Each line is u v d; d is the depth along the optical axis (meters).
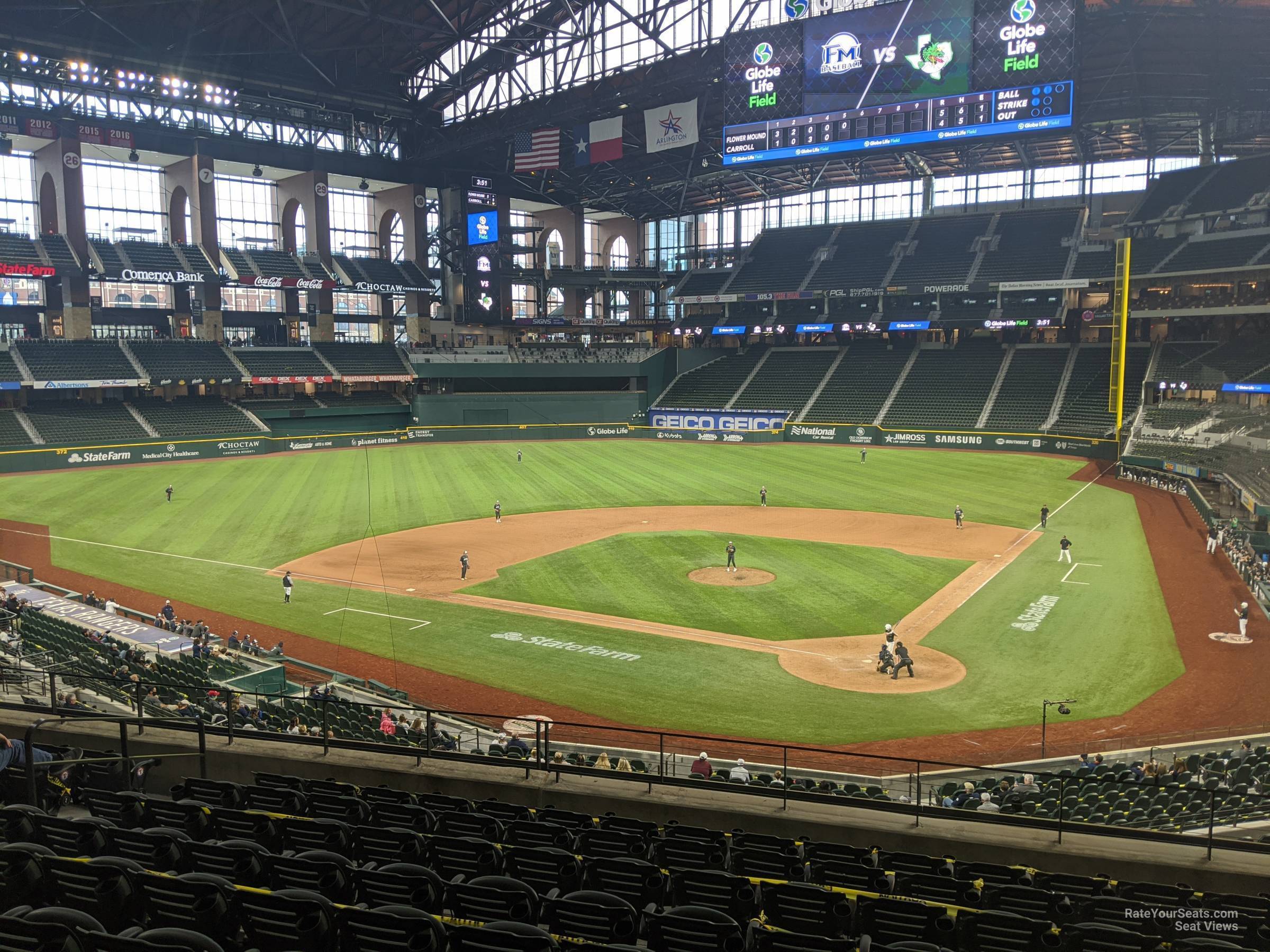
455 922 6.85
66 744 12.73
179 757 12.55
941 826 11.39
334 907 6.34
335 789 11.45
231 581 35.12
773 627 29.30
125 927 6.70
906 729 21.53
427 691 24.00
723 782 12.67
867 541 41.62
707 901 8.04
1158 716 21.97
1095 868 10.61
